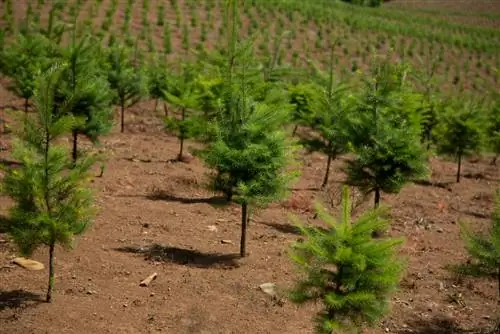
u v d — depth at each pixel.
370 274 5.63
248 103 9.30
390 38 55.12
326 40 49.88
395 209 14.55
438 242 12.00
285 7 56.00
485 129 20.02
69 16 40.25
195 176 14.97
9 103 21.30
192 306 7.50
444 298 8.93
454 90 42.75
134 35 39.62
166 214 11.56
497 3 90.81
